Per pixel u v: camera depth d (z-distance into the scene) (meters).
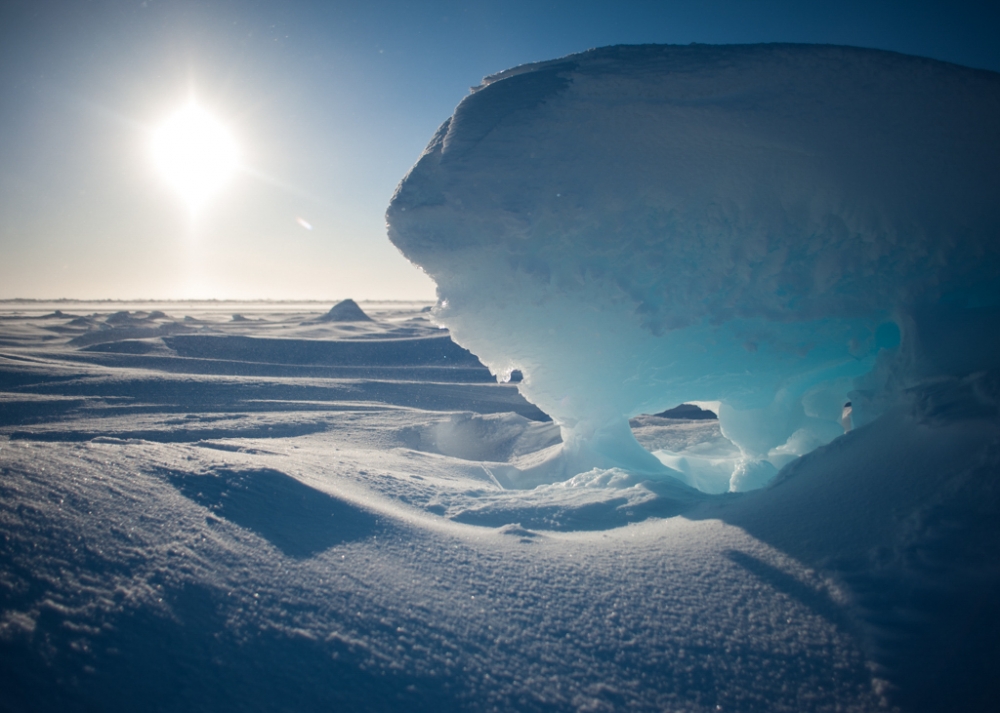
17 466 2.63
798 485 3.67
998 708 1.80
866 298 4.80
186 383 13.63
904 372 4.28
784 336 5.23
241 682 1.74
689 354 5.50
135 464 3.05
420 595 2.34
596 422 6.06
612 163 4.90
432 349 22.94
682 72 4.55
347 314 35.38
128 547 2.20
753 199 4.83
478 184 4.81
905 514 2.78
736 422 6.07
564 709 1.85
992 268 4.37
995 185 4.30
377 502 3.66
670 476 5.41
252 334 27.08
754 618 2.37
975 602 2.21
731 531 3.23
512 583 2.57
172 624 1.88
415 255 5.01
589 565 2.82
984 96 4.06
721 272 5.06
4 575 1.87
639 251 5.08
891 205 4.49
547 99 4.98
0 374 13.24
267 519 2.74
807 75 4.36
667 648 2.19
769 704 1.93
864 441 3.78
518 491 4.70
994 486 2.64
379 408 12.48
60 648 1.67
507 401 15.06
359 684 1.82
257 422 9.95
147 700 1.60
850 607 2.36
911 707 1.87
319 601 2.16
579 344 5.54
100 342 23.86
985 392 3.24
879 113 4.35
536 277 5.05
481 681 1.92
